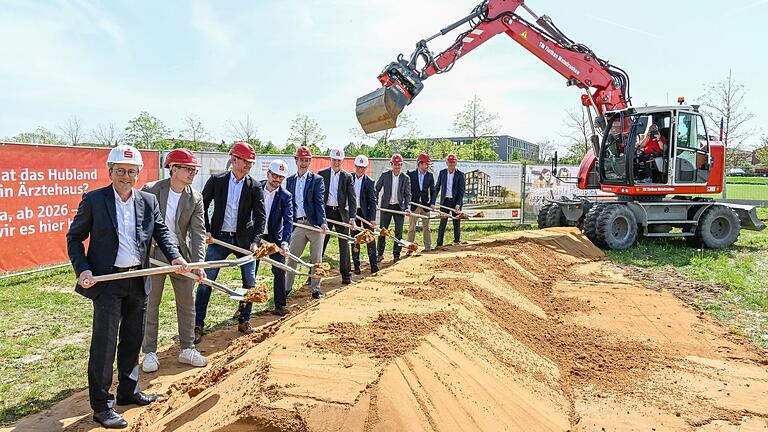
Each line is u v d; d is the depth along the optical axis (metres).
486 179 17.12
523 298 6.92
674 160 12.65
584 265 10.44
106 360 3.85
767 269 9.97
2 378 4.77
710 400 4.38
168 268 4.11
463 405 3.27
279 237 6.68
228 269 9.36
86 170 9.28
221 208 5.85
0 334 5.90
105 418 3.85
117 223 3.91
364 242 7.54
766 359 5.34
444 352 3.79
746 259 11.11
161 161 10.92
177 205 5.09
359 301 5.02
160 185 5.04
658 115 12.68
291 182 7.58
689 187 12.83
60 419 3.99
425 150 33.38
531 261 9.27
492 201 17.31
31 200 8.45
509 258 8.60
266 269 9.51
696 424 3.95
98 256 3.86
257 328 6.03
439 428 2.95
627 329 6.30
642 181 12.98
